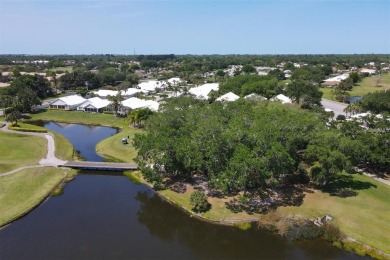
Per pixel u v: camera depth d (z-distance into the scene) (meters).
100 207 59.34
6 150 85.19
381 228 49.56
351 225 50.72
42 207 58.84
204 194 59.38
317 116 91.12
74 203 60.69
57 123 130.62
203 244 48.16
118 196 64.19
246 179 54.31
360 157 67.56
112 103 136.38
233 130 60.56
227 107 85.31
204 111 78.25
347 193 60.31
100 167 76.38
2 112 138.62
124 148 90.69
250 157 53.97
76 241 47.91
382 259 43.59
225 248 47.09
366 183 64.31
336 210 54.88
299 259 44.25
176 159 64.44
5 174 69.19
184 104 104.81
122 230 51.59
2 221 52.31
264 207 57.22
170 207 59.91
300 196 60.22
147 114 112.06
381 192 60.66
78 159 84.88
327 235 48.62
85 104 141.62
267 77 167.75
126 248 46.53
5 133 104.31
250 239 49.25
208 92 166.88
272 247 47.16
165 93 190.25
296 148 62.31
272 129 60.16
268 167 55.47
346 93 169.62
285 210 55.72
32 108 144.75
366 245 46.41
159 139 65.25
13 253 44.47
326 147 60.03
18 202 58.84
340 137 66.69
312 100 130.88
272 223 52.09
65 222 53.50
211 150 57.88
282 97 139.75
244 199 55.25
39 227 51.66
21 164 75.81
